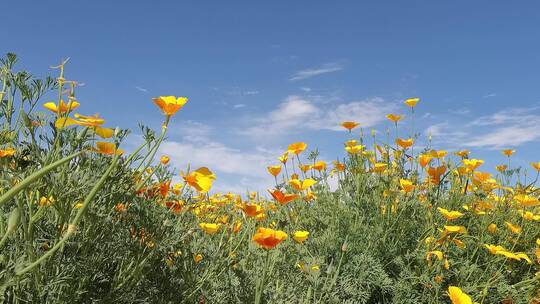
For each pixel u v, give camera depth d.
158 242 0.84
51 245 0.67
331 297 0.92
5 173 0.61
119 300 0.78
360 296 1.10
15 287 0.61
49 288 0.64
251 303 0.91
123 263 0.83
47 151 0.68
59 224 0.70
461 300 0.86
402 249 1.36
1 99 0.75
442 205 1.53
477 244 1.38
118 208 0.84
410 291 1.18
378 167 1.47
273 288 0.96
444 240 1.23
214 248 0.99
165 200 0.96
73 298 0.69
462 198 1.53
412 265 1.33
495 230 1.47
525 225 1.53
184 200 0.99
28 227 0.59
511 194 1.67
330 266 0.92
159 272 0.91
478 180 1.55
